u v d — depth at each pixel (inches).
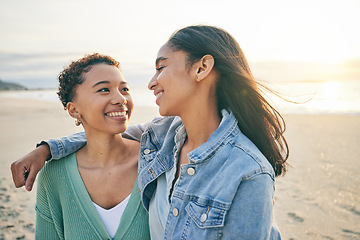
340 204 158.6
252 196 48.4
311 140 303.9
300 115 502.0
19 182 66.4
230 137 55.1
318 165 221.5
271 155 58.8
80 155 75.5
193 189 54.1
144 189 66.2
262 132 57.9
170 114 58.9
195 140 60.1
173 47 57.0
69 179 72.2
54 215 73.7
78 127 424.2
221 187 50.6
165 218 59.2
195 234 51.3
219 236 49.6
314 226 138.4
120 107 68.9
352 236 129.0
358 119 434.6
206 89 57.0
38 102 1032.8
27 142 327.9
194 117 58.5
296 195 172.4
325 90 1117.1
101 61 71.3
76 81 69.3
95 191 71.9
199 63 55.2
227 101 57.8
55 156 72.3
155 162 65.5
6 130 411.8
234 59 56.9
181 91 56.1
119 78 70.3
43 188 74.4
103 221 70.5
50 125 448.5
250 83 56.6
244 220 48.4
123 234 69.0
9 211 165.8
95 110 67.8
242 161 50.7
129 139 81.9
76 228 70.7
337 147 270.2
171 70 56.2
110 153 73.2
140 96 1180.5
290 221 144.0
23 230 145.9
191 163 55.6
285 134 341.4
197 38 55.9
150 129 72.2
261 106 57.9
